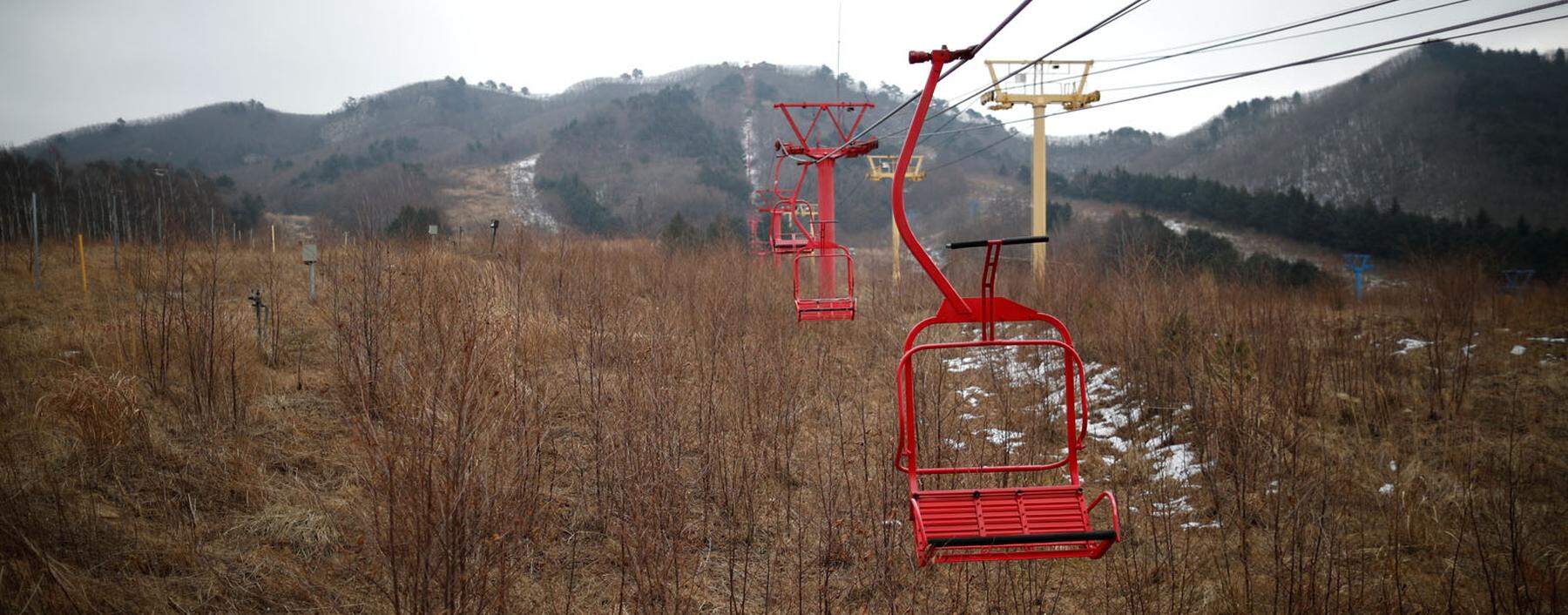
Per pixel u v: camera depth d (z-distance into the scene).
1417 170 104.12
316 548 5.74
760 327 11.47
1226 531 6.59
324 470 6.72
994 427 9.10
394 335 8.09
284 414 7.61
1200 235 29.25
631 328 10.20
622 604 5.26
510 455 5.89
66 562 5.07
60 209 20.94
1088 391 10.43
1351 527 6.29
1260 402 7.68
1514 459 6.94
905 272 19.80
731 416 8.38
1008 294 15.59
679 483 6.65
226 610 5.04
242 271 13.67
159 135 197.00
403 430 5.12
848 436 8.46
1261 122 142.75
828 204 14.19
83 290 11.95
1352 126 124.75
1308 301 13.98
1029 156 153.75
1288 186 116.56
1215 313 10.83
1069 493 4.75
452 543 4.61
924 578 6.10
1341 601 5.46
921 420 8.05
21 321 10.06
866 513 6.59
